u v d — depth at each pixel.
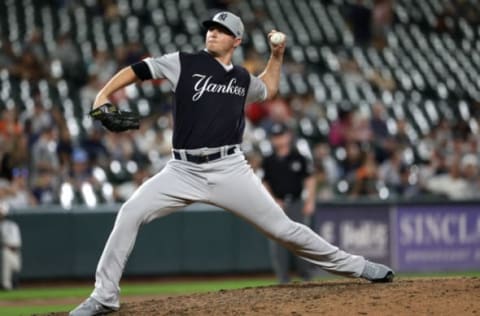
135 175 49.94
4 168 47.31
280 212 22.23
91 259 46.44
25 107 59.12
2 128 50.69
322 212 47.25
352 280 25.05
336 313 20.36
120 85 21.31
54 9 73.62
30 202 47.94
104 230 46.59
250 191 21.81
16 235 44.28
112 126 21.11
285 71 70.94
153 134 55.44
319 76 72.38
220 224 48.03
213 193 21.73
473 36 87.38
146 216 21.58
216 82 21.47
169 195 21.61
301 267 43.88
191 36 74.06
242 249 48.28
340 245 47.56
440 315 20.00
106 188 49.91
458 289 22.20
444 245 49.81
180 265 47.56
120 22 73.81
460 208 50.19
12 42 67.44
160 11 77.19
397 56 79.88
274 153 37.94
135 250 47.03
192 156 21.48
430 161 59.16
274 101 61.12
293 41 78.31
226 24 21.45
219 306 21.84
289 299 21.97
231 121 21.59
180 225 47.62
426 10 88.56
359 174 52.94
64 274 46.12
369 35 81.06
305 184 38.44
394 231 48.81
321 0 85.44
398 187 54.44
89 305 21.36
